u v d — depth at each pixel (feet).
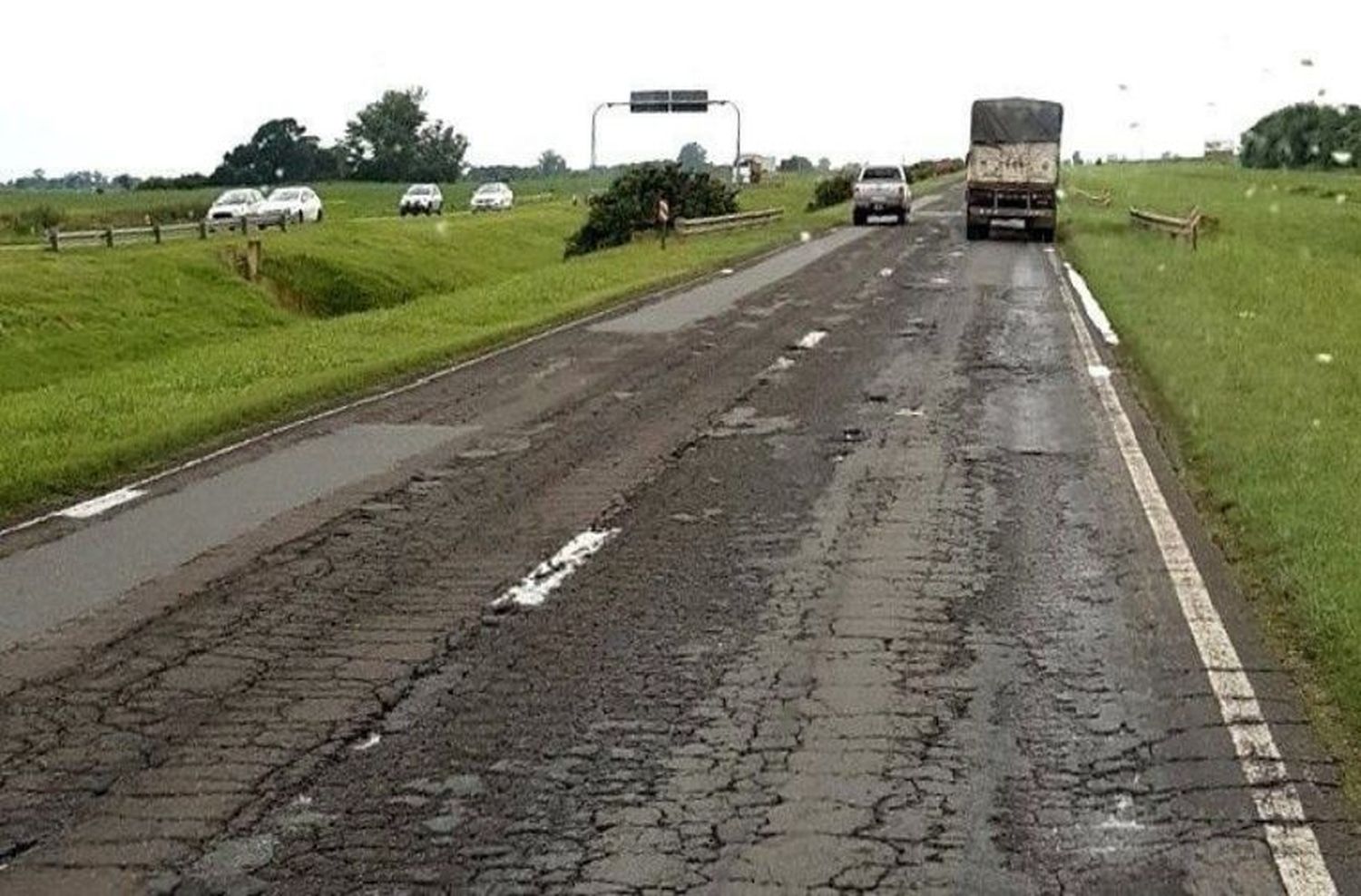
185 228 151.64
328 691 20.83
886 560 27.68
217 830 16.29
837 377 52.01
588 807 16.81
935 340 62.18
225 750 18.63
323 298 140.77
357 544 29.45
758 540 29.40
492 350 62.08
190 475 37.04
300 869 15.30
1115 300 76.28
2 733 19.30
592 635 23.31
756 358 57.36
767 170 387.55
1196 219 116.67
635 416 44.75
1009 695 20.45
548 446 40.11
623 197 161.58
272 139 467.93
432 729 19.30
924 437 40.45
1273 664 21.52
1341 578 24.63
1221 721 19.24
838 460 37.47
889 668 21.61
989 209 134.31
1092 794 17.04
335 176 485.56
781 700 20.30
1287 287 85.35
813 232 151.64
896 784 17.43
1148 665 21.59
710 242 138.92
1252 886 14.75
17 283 113.80
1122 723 19.30
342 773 17.87
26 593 26.17
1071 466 36.27
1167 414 43.37
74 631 23.82
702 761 18.15
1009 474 35.37
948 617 24.13
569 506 32.63
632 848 15.75
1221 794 16.96
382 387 52.19
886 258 112.98
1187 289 80.74
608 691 20.72
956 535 29.60
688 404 46.75
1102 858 15.43
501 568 27.48
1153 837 15.89
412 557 28.40
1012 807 16.74
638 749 18.54
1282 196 190.39
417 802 16.99
